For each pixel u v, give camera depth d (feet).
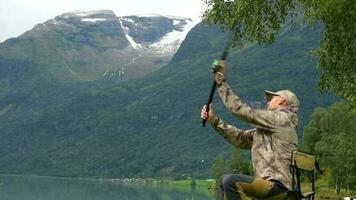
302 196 20.68
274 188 20.08
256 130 21.21
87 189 654.12
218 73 21.27
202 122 22.47
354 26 47.09
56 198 480.23
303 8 48.24
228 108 20.93
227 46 21.47
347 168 301.63
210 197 473.26
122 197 494.18
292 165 20.36
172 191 613.52
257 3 48.44
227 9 49.39
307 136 350.02
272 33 49.44
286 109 21.43
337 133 324.60
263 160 20.54
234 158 358.23
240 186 20.06
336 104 333.01
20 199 458.91
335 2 44.34
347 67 51.37
